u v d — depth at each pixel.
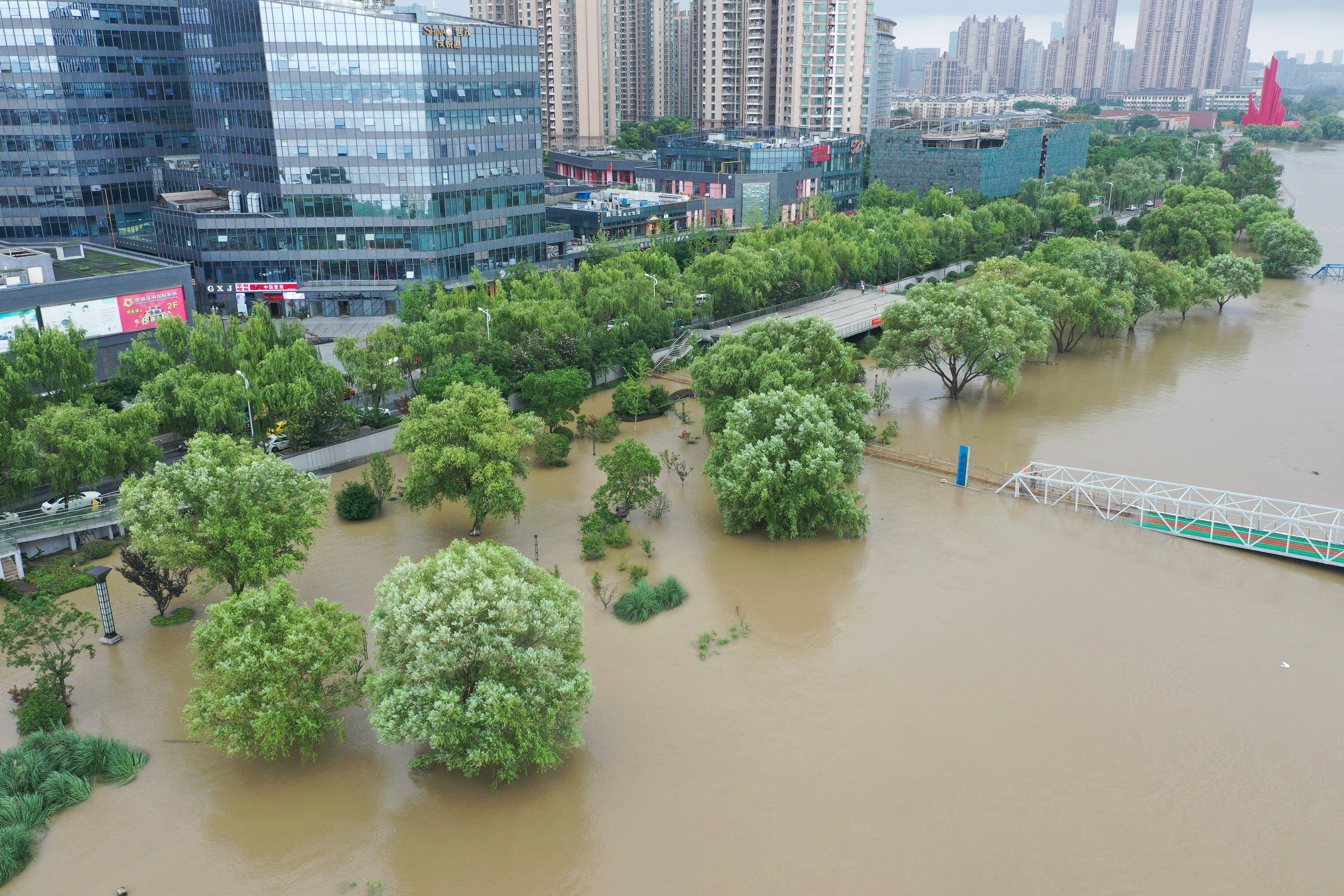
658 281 129.50
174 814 45.88
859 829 44.62
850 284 172.25
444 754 45.97
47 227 159.38
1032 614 63.94
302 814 45.84
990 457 93.44
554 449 90.25
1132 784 47.69
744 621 63.06
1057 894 40.84
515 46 146.00
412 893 41.09
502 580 47.41
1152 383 117.94
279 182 139.50
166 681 56.34
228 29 136.88
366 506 78.31
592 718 52.88
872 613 64.12
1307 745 50.72
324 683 54.75
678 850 43.44
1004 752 50.00
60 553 71.94
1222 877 41.81
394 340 102.31
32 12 148.62
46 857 43.19
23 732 50.31
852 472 77.25
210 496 58.66
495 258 153.00
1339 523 77.38
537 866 42.59
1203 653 59.28
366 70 134.62
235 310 143.75
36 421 70.94
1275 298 167.62
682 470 90.25
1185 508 80.75
